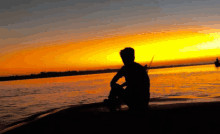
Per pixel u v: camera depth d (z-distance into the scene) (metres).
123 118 2.79
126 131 2.32
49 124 2.79
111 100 3.06
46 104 10.28
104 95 12.46
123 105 4.02
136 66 2.89
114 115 2.99
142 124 2.52
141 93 2.85
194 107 3.25
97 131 2.38
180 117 2.74
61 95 14.08
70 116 3.15
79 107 3.84
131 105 2.95
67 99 11.67
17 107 9.82
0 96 16.31
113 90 3.01
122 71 2.91
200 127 2.33
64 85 26.58
